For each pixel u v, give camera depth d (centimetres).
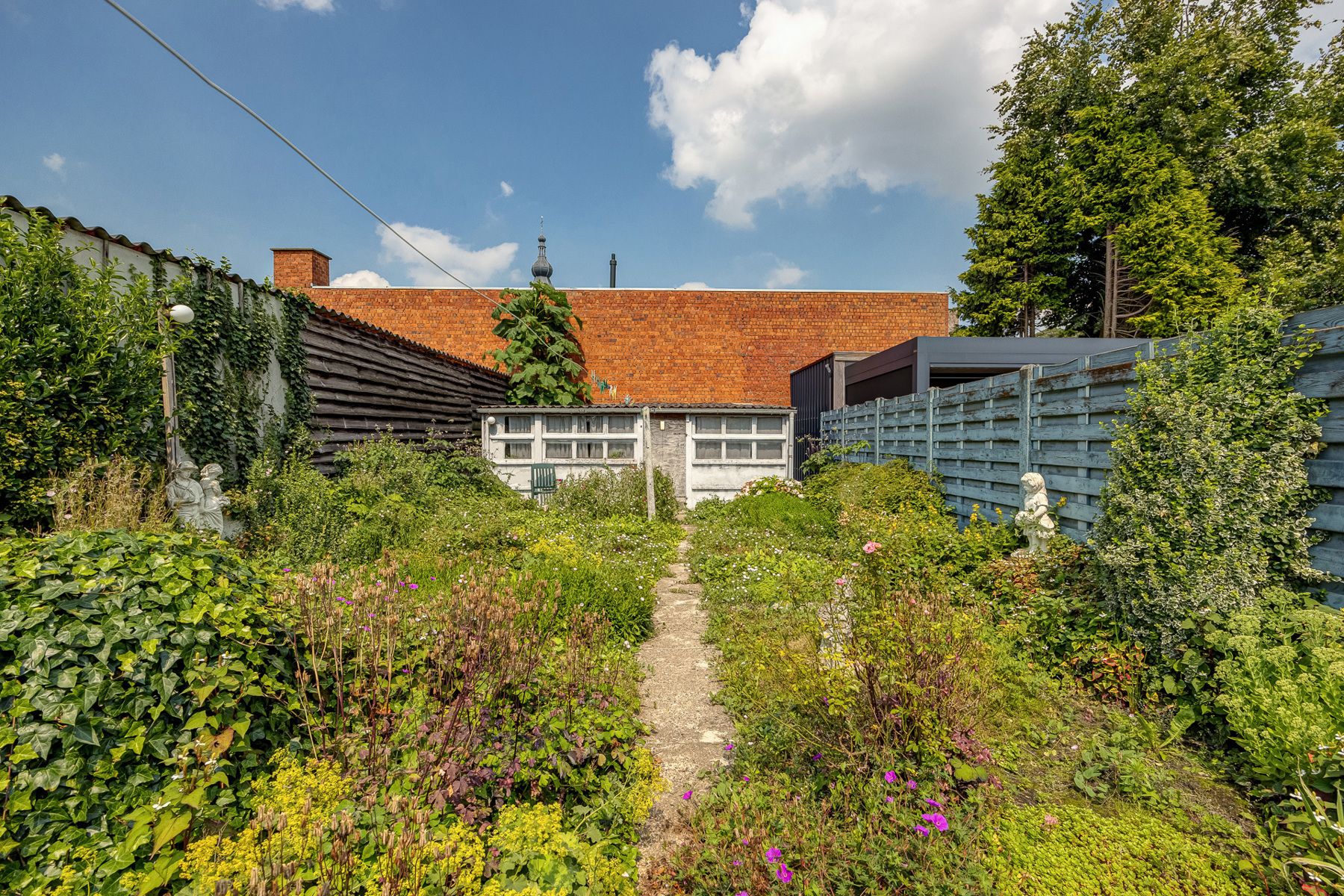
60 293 412
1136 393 371
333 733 243
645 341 1830
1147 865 205
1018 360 1004
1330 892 186
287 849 166
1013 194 1967
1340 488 284
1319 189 1720
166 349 471
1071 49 1900
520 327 1606
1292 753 231
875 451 1038
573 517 927
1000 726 297
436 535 625
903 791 234
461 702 235
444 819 203
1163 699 311
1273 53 1738
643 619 489
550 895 176
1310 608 281
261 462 613
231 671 226
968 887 194
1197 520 314
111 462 428
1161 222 1636
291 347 692
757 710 333
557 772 242
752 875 198
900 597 296
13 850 167
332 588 274
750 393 1822
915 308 1864
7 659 194
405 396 1001
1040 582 434
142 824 176
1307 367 300
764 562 659
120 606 216
